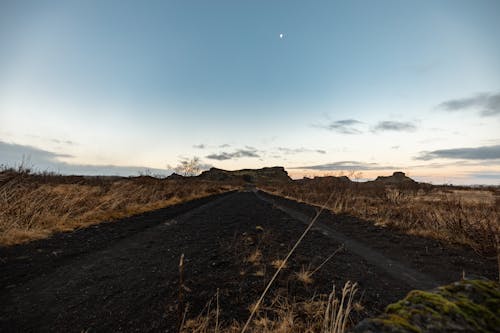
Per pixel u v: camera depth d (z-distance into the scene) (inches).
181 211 509.7
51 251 213.8
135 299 132.3
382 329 32.0
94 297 134.9
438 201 514.6
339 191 732.7
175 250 226.2
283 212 517.3
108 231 298.0
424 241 272.2
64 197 381.1
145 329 105.2
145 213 455.8
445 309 36.4
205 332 102.1
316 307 122.6
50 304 127.4
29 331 104.7
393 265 199.6
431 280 169.8
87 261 193.8
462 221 290.8
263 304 126.6
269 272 171.9
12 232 248.2
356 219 416.2
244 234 294.0
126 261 195.2
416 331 31.3
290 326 105.0
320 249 239.9
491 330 34.3
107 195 491.5
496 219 279.9
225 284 151.1
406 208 449.1
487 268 192.1
